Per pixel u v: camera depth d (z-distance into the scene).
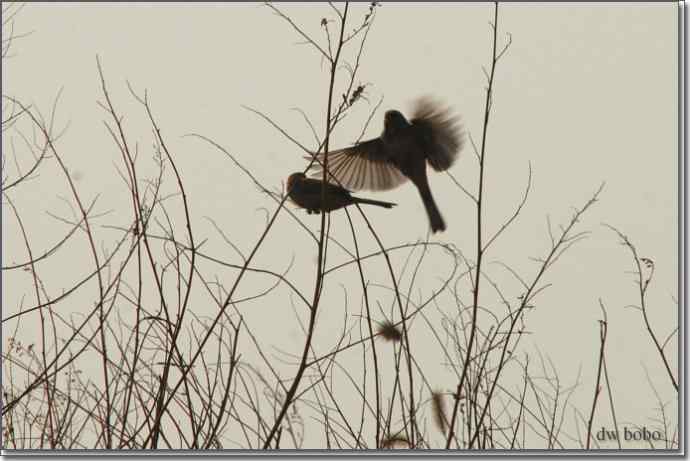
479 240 10.27
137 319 9.82
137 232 10.07
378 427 10.05
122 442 9.63
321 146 10.17
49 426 10.18
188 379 10.21
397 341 10.55
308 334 9.66
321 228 9.84
